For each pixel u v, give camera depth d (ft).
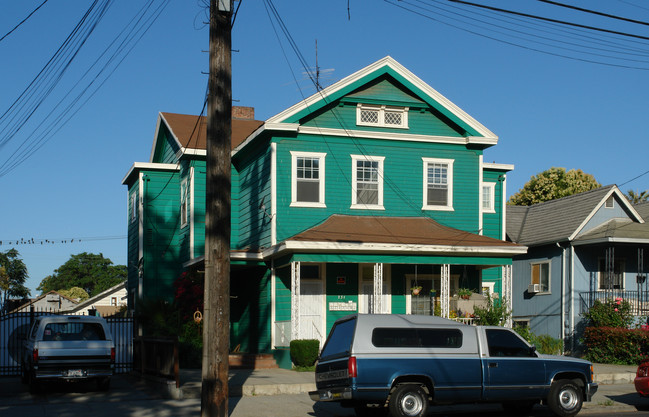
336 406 50.65
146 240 98.12
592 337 85.46
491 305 79.71
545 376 46.65
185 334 76.54
